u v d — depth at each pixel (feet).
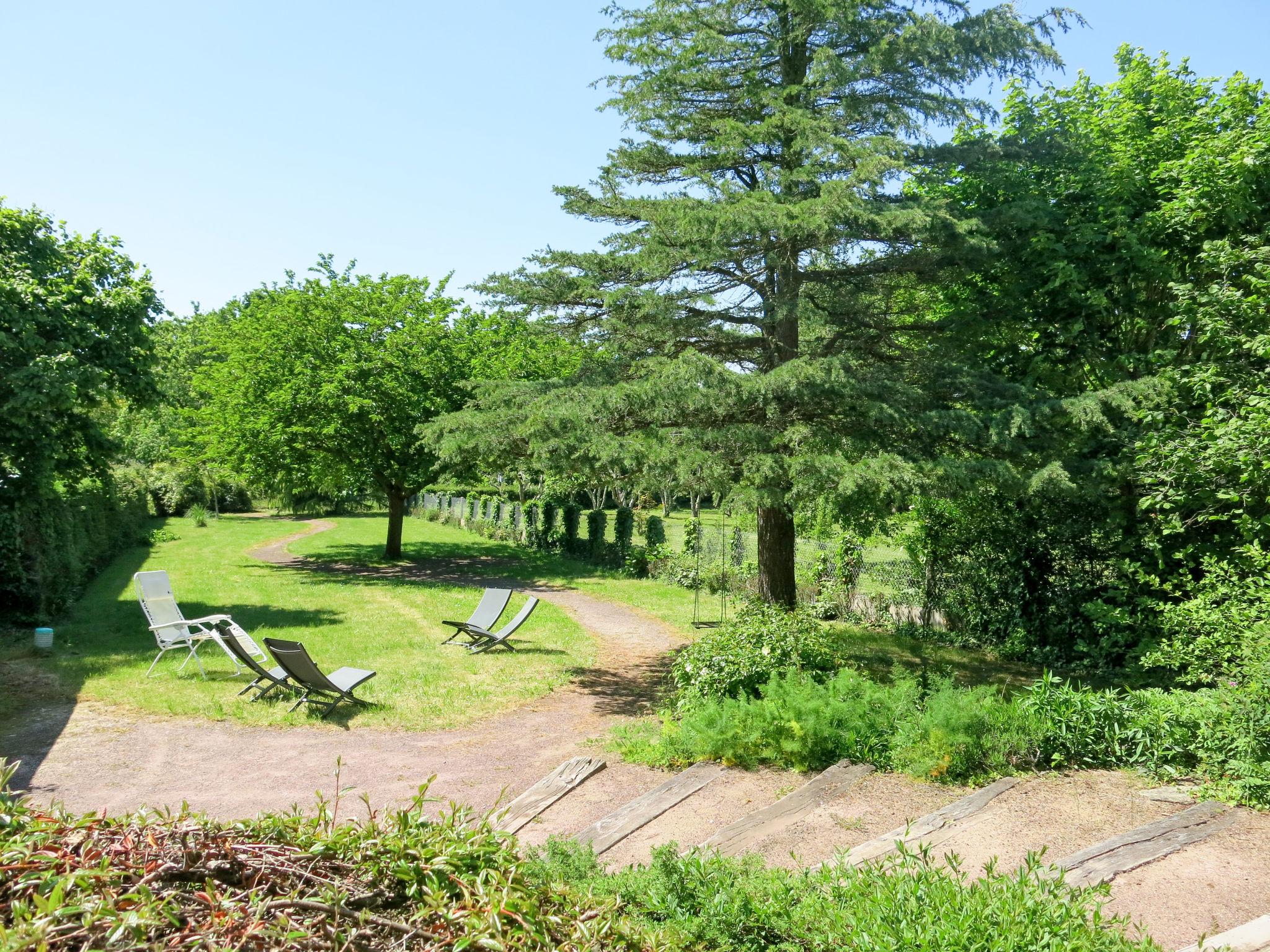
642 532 79.20
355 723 29.12
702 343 39.70
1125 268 34.32
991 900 10.94
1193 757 21.21
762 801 20.74
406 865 7.86
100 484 71.56
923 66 34.94
